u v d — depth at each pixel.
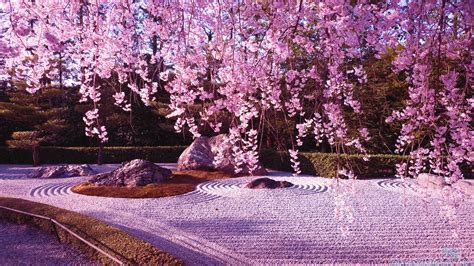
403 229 6.97
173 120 19.20
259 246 6.23
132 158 18.81
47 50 3.67
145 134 20.72
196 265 5.47
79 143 20.75
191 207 8.99
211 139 15.03
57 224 6.74
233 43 3.43
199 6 3.55
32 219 7.82
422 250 5.90
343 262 5.51
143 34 4.06
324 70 3.61
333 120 3.51
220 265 5.47
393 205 8.77
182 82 4.07
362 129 4.21
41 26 3.36
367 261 5.52
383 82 9.02
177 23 3.70
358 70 3.79
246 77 3.47
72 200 9.93
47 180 13.13
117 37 4.05
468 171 12.02
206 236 6.79
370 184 11.64
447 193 3.53
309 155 14.48
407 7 2.77
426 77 2.89
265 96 4.00
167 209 8.82
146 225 7.54
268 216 8.08
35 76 4.01
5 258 6.12
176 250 6.08
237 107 3.74
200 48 3.95
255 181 11.42
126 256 5.45
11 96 17.95
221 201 9.61
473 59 2.77
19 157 18.73
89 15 3.94
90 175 13.88
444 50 2.87
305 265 5.43
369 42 2.92
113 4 3.99
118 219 7.98
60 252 6.36
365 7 2.71
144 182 11.59
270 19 3.31
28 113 17.05
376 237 6.55
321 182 12.32
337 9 2.77
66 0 3.57
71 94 18.36
